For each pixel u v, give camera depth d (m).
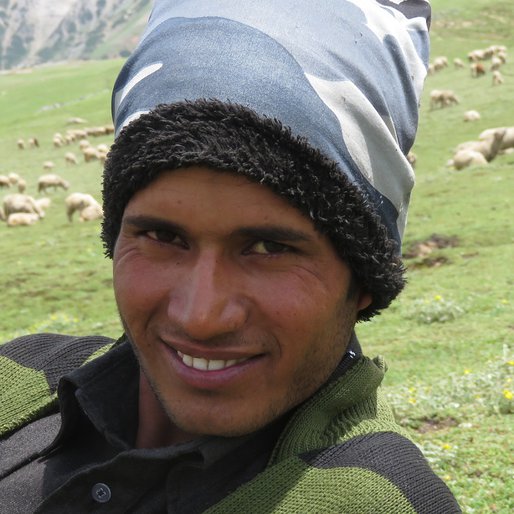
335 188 1.69
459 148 38.06
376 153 1.85
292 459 1.80
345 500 1.73
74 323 19.80
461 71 67.75
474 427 8.71
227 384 1.73
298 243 1.71
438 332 14.41
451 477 7.45
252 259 1.73
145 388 2.04
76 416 2.14
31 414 2.31
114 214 1.87
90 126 75.19
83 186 46.84
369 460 1.81
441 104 53.75
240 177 1.65
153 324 1.78
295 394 1.80
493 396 9.52
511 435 8.30
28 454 2.21
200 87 1.73
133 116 1.79
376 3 2.09
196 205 1.67
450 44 81.81
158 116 1.69
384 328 15.19
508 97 53.62
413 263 20.94
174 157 1.64
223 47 1.77
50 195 45.03
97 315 20.61
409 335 14.50
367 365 1.99
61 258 26.62
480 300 16.30
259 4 1.83
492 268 19.14
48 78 115.56
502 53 68.88
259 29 1.79
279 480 1.77
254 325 1.72
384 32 1.99
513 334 13.67
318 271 1.74
